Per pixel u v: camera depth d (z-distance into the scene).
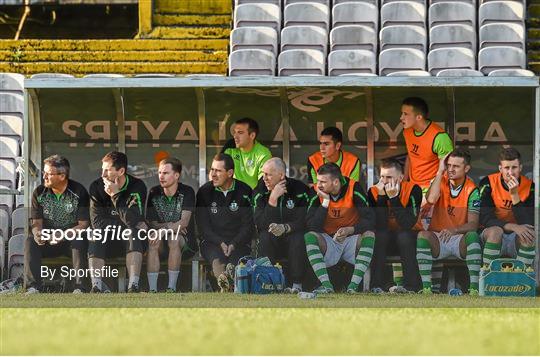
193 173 40.03
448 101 39.09
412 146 38.34
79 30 63.00
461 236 35.25
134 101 39.47
